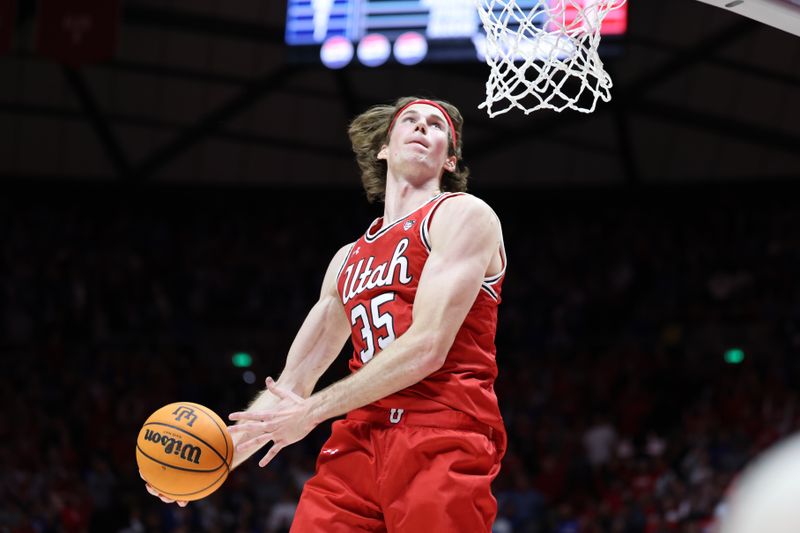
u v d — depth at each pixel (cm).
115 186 2536
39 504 1542
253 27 2109
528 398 1906
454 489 326
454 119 408
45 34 1498
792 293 2106
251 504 1571
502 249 365
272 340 2292
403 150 384
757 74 2022
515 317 2244
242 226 2538
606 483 1587
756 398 1730
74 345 2097
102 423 1881
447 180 408
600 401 1883
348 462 354
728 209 2330
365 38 1861
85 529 1540
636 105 2133
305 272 2456
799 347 1908
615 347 2053
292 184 2520
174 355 2142
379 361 333
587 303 2262
